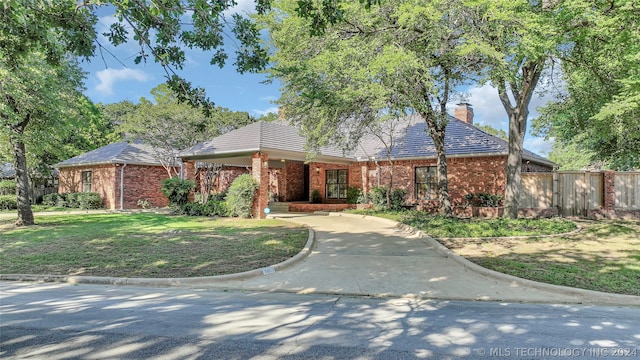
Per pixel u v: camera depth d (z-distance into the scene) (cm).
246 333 421
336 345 383
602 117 1015
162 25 540
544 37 891
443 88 1256
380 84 991
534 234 1077
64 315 493
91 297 590
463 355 357
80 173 2541
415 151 1867
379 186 1950
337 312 503
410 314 493
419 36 991
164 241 1033
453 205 1733
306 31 1070
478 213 1611
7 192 2611
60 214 1964
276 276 704
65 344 391
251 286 646
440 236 1062
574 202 1564
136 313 501
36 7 481
